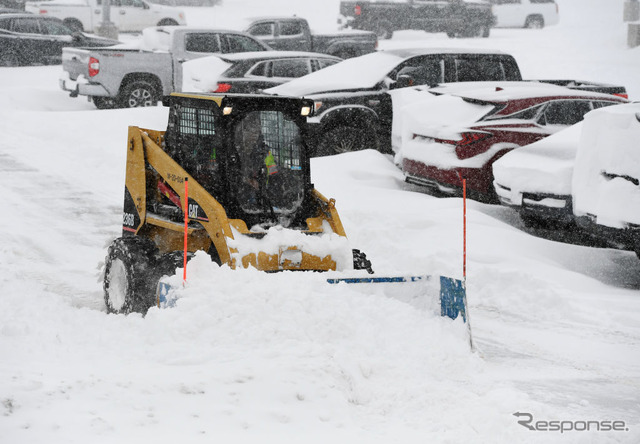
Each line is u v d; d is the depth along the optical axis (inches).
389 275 426.6
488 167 724.7
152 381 329.4
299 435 296.7
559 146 651.5
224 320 388.2
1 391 310.2
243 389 327.6
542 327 491.5
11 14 1633.9
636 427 332.5
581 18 2687.0
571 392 379.9
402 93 844.0
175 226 456.1
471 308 528.7
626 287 582.2
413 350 395.2
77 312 446.6
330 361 358.3
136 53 1216.2
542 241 636.7
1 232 656.4
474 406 332.5
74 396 312.8
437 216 677.9
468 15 2203.5
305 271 429.7
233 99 434.9
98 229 693.3
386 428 313.3
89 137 1011.9
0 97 1257.4
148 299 446.0
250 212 444.1
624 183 545.0
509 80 927.7
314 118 858.8
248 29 1590.8
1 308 441.7
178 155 471.5
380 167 838.5
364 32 1679.4
